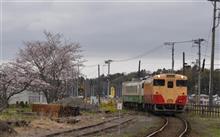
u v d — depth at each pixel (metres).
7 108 49.41
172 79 47.09
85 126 31.75
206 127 33.56
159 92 46.88
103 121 37.44
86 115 45.66
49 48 62.28
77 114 44.62
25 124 29.84
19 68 54.81
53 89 59.91
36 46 62.00
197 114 48.34
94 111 52.31
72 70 63.69
